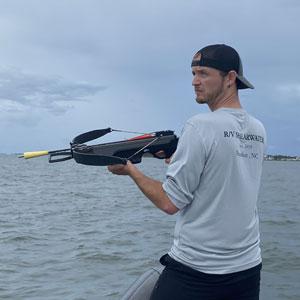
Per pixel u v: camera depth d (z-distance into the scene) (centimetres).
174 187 246
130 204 2291
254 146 261
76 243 1227
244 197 252
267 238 1308
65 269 953
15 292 803
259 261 262
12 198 2588
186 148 245
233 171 248
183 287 253
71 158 272
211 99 260
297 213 1966
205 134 244
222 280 249
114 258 1047
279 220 1716
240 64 261
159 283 263
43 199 2550
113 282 864
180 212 258
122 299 309
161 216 1808
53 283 857
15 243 1231
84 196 2762
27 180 4516
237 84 262
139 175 257
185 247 252
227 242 247
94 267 968
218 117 249
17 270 945
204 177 246
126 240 1270
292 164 15400
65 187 3597
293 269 936
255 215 263
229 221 248
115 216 1820
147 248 1162
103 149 271
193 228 250
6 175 5547
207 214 248
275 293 775
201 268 248
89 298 774
